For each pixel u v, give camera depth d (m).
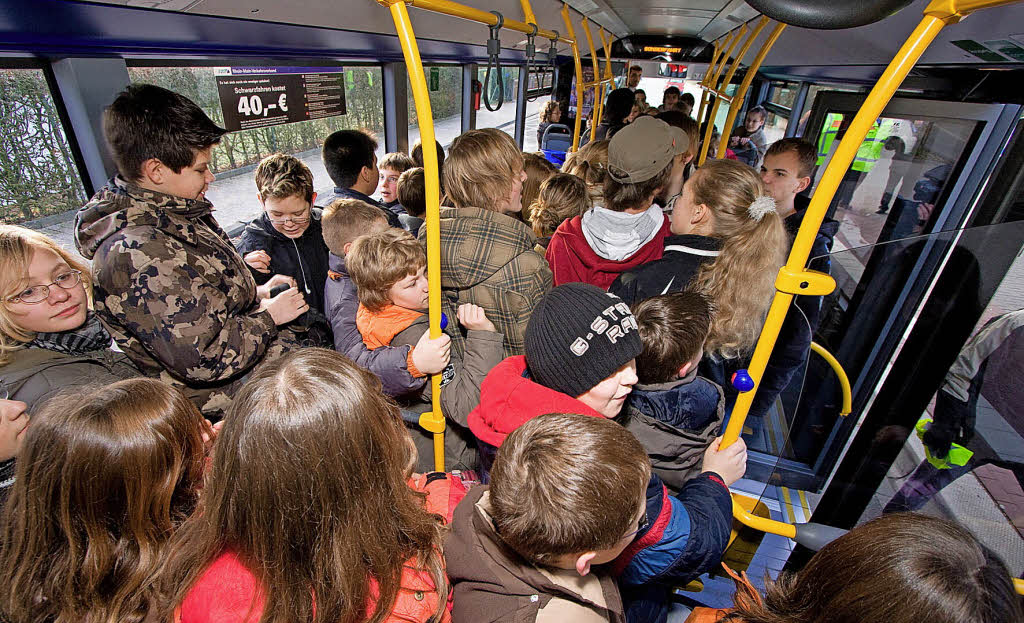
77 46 1.41
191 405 0.89
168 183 1.21
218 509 0.64
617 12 3.52
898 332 1.03
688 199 1.43
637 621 1.08
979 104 1.78
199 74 1.93
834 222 2.12
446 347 1.17
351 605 0.63
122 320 1.16
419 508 0.78
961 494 1.07
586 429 0.69
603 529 0.62
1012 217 1.65
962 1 0.62
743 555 1.44
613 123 4.01
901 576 0.55
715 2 2.77
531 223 2.22
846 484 1.20
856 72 2.93
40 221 1.51
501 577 0.69
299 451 0.60
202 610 0.63
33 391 1.10
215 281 1.29
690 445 1.13
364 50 2.69
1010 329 0.92
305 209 2.08
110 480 0.74
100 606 0.74
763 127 5.34
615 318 0.93
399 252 1.32
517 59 4.84
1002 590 0.55
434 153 0.99
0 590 0.76
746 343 1.34
